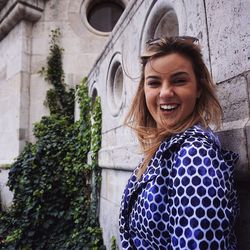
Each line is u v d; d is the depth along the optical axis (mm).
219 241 768
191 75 1052
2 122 7242
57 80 6812
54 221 4812
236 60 1281
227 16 1340
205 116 1102
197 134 931
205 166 824
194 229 768
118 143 3164
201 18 1550
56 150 5156
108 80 3650
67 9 7094
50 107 6715
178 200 816
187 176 819
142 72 1253
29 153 5281
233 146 1236
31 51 6848
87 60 7004
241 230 1231
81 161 4836
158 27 2277
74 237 4219
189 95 1036
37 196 4797
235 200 1064
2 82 7402
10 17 6863
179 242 789
